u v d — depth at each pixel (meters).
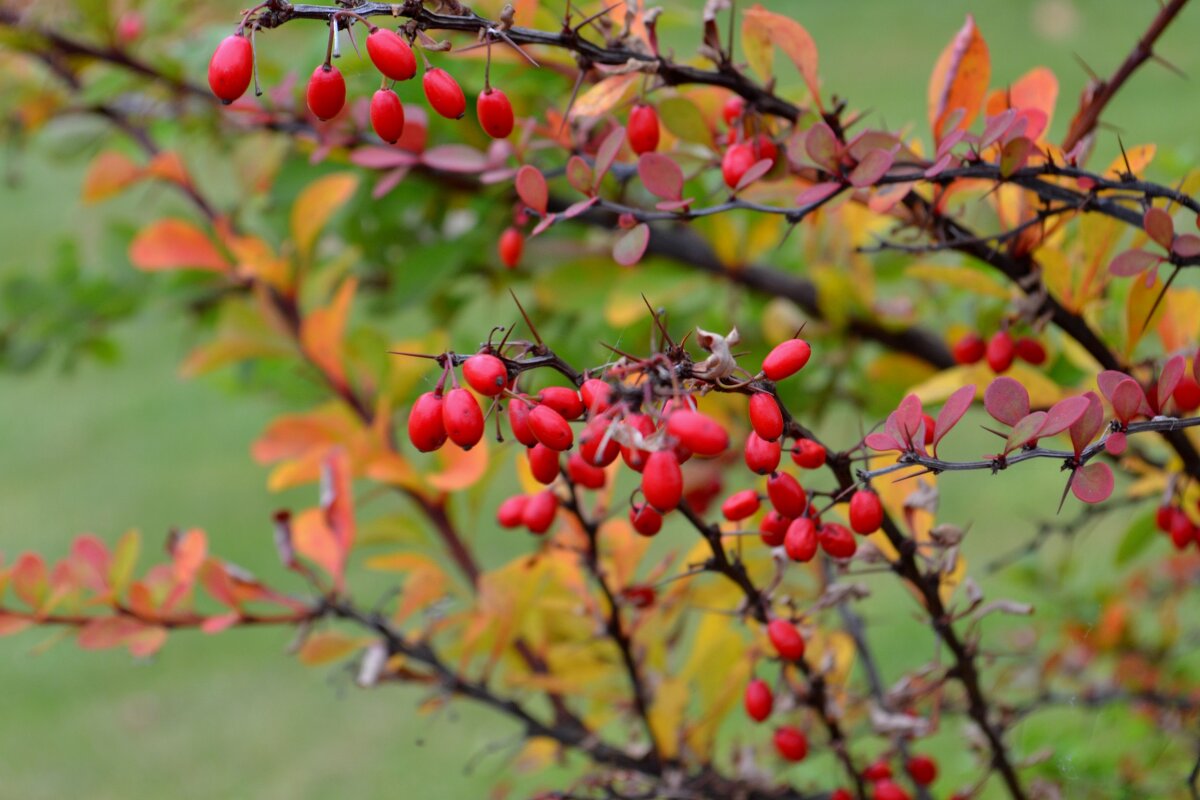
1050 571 1.25
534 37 0.79
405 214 1.22
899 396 1.10
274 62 1.11
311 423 0.96
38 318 1.39
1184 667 1.19
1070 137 0.83
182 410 3.84
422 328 1.79
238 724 2.41
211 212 1.18
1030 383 0.85
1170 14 0.81
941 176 0.79
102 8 1.14
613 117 0.85
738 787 0.88
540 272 1.10
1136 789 0.98
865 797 0.86
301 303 1.14
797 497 0.75
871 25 5.75
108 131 1.37
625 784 0.88
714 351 0.73
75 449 3.62
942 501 2.37
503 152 0.88
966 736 0.89
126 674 2.65
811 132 0.79
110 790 2.25
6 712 2.53
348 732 2.33
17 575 0.87
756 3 0.83
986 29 5.30
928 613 0.82
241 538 2.92
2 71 1.37
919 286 1.17
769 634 0.80
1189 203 0.78
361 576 2.60
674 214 0.79
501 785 0.98
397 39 0.74
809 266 1.10
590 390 0.73
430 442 0.74
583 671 0.89
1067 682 1.12
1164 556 1.30
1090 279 0.83
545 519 0.82
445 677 0.88
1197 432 0.87
